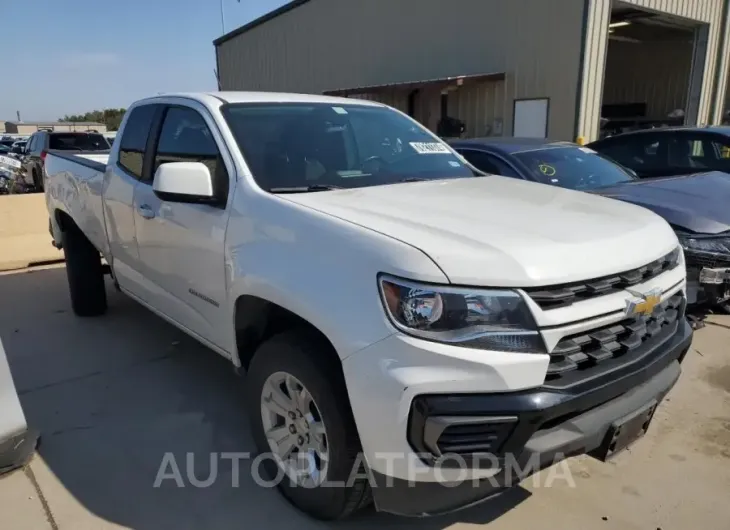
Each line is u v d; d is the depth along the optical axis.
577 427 2.06
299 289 2.29
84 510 2.70
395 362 1.97
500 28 14.23
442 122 15.37
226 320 2.92
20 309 5.67
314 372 2.29
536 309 1.96
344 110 3.67
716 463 3.05
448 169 3.58
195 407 3.66
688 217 4.23
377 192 2.85
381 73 17.86
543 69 13.44
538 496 2.80
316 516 2.57
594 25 12.66
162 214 3.39
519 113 14.12
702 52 16.44
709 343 4.52
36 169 16.20
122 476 2.96
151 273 3.73
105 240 4.40
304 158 3.11
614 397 2.16
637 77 21.09
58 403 3.73
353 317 2.08
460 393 1.92
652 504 2.74
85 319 5.32
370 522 2.61
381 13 17.45
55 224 5.41
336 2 18.94
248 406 2.82
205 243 2.98
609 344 2.17
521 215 2.48
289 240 2.44
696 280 4.13
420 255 2.00
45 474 2.97
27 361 4.39
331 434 2.28
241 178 2.85
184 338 4.82
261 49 22.81
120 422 3.48
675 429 3.37
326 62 19.86
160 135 3.63
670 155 6.94
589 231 2.32
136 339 4.81
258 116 3.25
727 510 2.70
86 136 16.58
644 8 13.83
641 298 2.22
